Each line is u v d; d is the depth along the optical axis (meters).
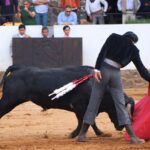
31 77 21.97
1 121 26.84
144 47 39.09
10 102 21.98
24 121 26.84
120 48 20.16
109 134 22.34
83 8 41.50
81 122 22.05
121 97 20.34
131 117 21.41
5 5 39.03
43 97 21.98
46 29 38.03
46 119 27.42
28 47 38.09
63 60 38.25
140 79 38.56
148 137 20.94
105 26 38.78
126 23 39.72
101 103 21.52
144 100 21.64
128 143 20.61
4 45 38.34
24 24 39.31
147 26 38.94
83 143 20.72
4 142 21.28
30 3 41.59
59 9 40.72
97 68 20.05
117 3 40.31
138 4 40.28
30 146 20.25
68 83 21.77
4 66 38.44
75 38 38.28
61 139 21.88
